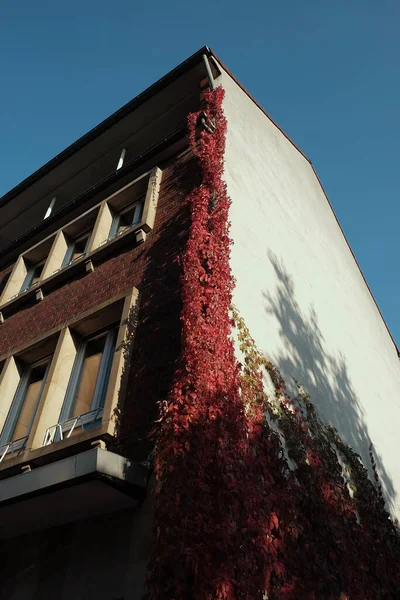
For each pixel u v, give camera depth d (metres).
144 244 7.74
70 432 6.09
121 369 5.78
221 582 3.54
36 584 4.71
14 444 6.90
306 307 9.16
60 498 4.62
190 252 5.98
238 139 9.52
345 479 6.94
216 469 4.23
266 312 7.19
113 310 6.95
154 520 3.99
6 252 11.64
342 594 5.10
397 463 9.69
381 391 11.21
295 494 5.26
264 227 8.77
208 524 3.87
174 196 8.12
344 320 11.25
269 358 6.56
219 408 4.65
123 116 10.91
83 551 4.63
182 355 5.02
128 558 4.23
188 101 10.42
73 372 7.01
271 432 5.45
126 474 4.38
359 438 8.51
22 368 7.98
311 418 6.88
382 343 13.44
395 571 6.58
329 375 8.64
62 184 12.25
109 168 11.75
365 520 6.72
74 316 7.62
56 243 9.84
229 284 5.93
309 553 4.92
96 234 8.89
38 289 9.15
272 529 4.60
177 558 3.70
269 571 4.02
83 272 8.54
